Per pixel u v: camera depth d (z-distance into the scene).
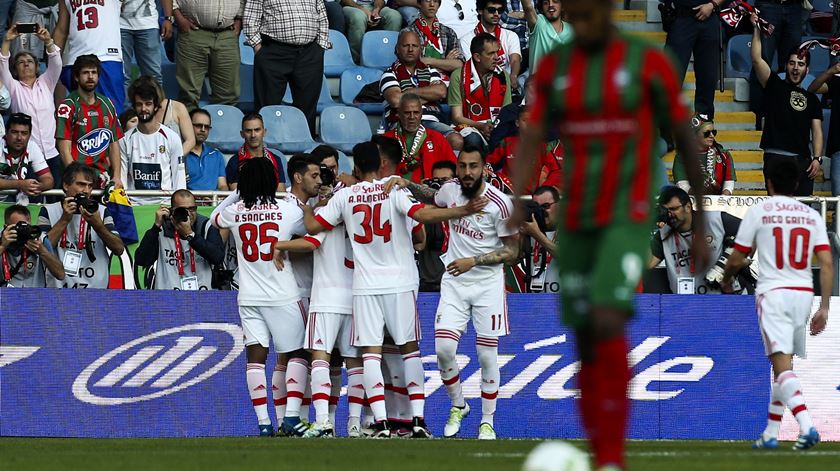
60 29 49.78
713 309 38.09
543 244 38.25
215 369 37.19
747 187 54.28
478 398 37.59
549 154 43.69
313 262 35.69
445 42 54.41
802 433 28.67
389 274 33.59
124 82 51.56
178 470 21.28
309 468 21.33
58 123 43.16
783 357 29.08
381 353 34.22
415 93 46.62
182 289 37.66
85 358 36.69
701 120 47.06
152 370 36.91
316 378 34.09
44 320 36.56
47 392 36.50
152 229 37.56
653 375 37.88
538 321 37.78
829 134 52.88
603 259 16.23
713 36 52.91
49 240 37.34
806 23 63.34
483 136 48.47
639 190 16.67
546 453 15.73
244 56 57.47
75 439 34.69
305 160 36.12
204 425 37.00
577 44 17.11
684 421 37.88
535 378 37.75
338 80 57.34
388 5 60.62
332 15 58.41
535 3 59.16
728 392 38.09
